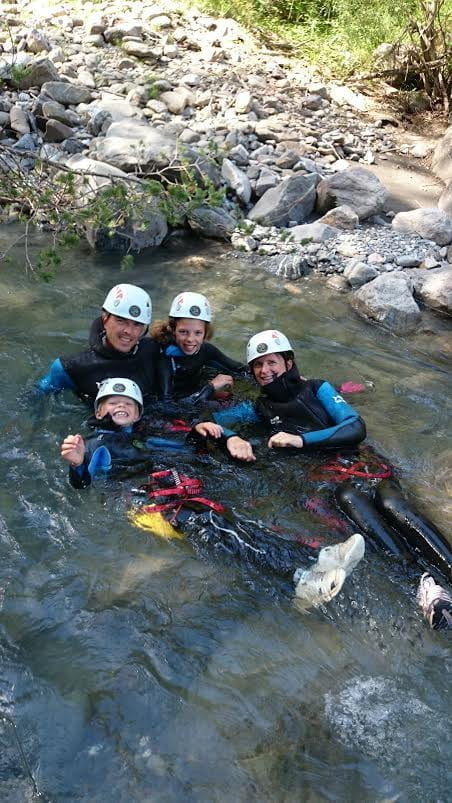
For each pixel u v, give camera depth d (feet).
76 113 29.53
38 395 16.37
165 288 22.17
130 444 14.74
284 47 38.91
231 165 26.61
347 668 10.65
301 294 22.33
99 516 13.15
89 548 12.49
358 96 34.96
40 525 12.89
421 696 10.25
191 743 9.57
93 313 20.42
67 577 11.91
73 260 23.49
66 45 34.22
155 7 39.50
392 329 20.86
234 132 29.09
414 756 9.48
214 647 10.90
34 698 10.01
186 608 11.49
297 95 33.81
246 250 24.59
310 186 26.43
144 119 29.45
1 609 11.28
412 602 11.66
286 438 14.64
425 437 16.08
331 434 14.78
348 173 26.23
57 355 18.17
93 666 10.50
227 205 26.08
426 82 34.86
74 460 13.21
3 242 23.95
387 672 10.60
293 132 30.22
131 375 16.38
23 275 22.18
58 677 10.31
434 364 19.27
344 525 13.00
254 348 15.97
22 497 13.48
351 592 11.80
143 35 36.19
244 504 13.47
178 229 25.35
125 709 9.95
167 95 30.83
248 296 22.03
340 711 10.03
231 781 9.16
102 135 28.30
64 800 8.87
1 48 32.65
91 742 9.52
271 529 12.81
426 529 12.43
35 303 20.70
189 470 14.25
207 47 36.45
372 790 9.11
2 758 9.27
